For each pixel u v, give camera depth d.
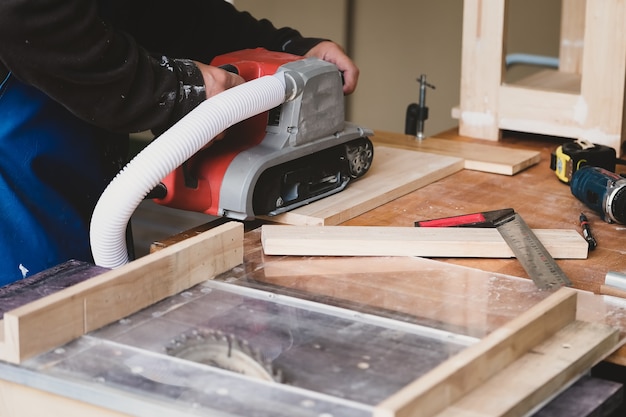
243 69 1.62
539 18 3.44
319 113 1.60
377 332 1.08
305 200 1.60
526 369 1.00
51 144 1.56
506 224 1.50
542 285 1.26
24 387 1.00
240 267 1.31
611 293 1.29
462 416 0.90
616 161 1.78
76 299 1.04
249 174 1.50
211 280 1.25
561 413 0.97
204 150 1.55
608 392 1.02
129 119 1.42
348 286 1.25
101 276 1.09
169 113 1.46
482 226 1.49
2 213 1.53
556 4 3.38
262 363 0.99
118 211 1.37
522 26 3.48
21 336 0.98
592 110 1.98
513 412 0.92
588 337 1.09
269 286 1.24
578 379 1.04
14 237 1.54
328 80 1.61
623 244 1.49
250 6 3.81
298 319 1.12
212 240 1.25
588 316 1.20
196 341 1.04
